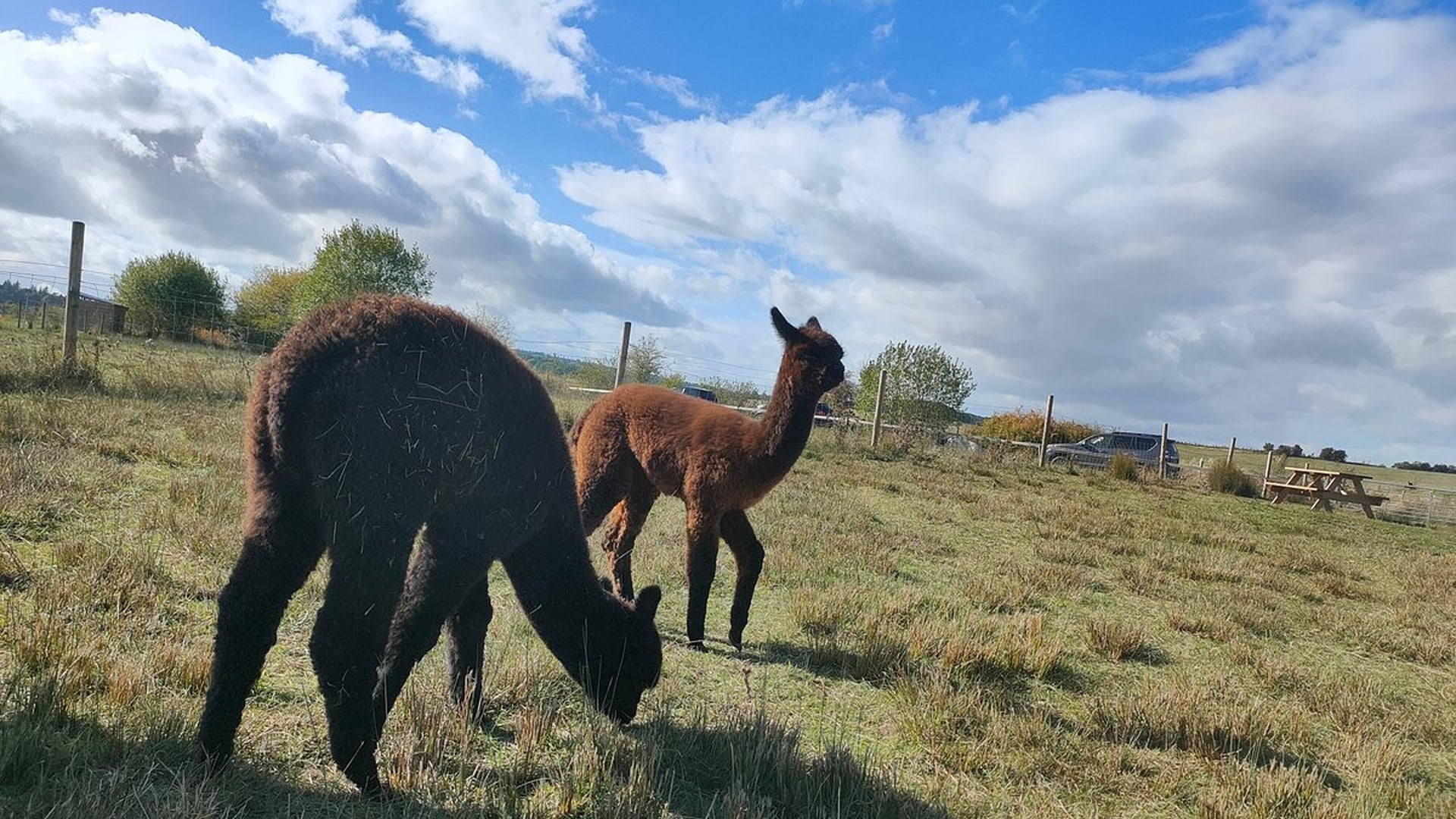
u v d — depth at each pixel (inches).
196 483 265.6
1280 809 142.1
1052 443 1171.9
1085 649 236.1
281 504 106.0
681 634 213.8
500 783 118.0
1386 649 274.8
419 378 110.0
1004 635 220.8
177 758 111.0
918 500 520.7
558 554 135.8
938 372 994.7
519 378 126.9
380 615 106.2
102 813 91.0
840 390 1042.1
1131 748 163.3
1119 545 418.3
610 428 224.8
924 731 159.2
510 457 123.1
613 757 127.6
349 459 103.6
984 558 357.7
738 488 202.8
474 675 141.6
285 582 106.1
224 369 611.2
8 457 253.8
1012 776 148.5
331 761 120.0
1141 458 1082.1
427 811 107.6
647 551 290.4
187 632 157.8
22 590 164.7
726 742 140.1
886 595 264.7
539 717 139.3
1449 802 155.0
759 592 266.2
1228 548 465.4
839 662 203.3
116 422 363.3
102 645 141.4
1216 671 227.3
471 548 121.0
